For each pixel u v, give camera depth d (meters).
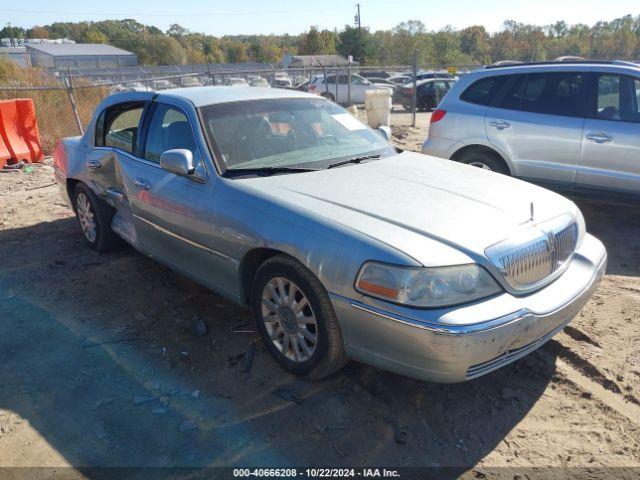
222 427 3.03
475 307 2.78
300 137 4.29
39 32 160.75
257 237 3.35
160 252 4.40
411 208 3.24
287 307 3.35
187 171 3.75
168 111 4.39
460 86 7.06
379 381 3.41
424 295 2.73
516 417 3.10
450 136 7.02
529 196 3.62
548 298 3.06
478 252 2.87
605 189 6.18
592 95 6.16
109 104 5.21
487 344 2.73
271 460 2.79
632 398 3.23
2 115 10.05
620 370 3.48
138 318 4.23
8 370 3.59
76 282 4.90
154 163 4.38
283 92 4.76
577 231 3.55
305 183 3.62
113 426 3.05
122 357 3.70
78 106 14.72
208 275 3.90
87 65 78.19
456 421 3.07
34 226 6.57
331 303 3.04
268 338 3.54
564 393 3.30
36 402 3.26
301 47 82.44
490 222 3.14
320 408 3.17
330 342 3.12
